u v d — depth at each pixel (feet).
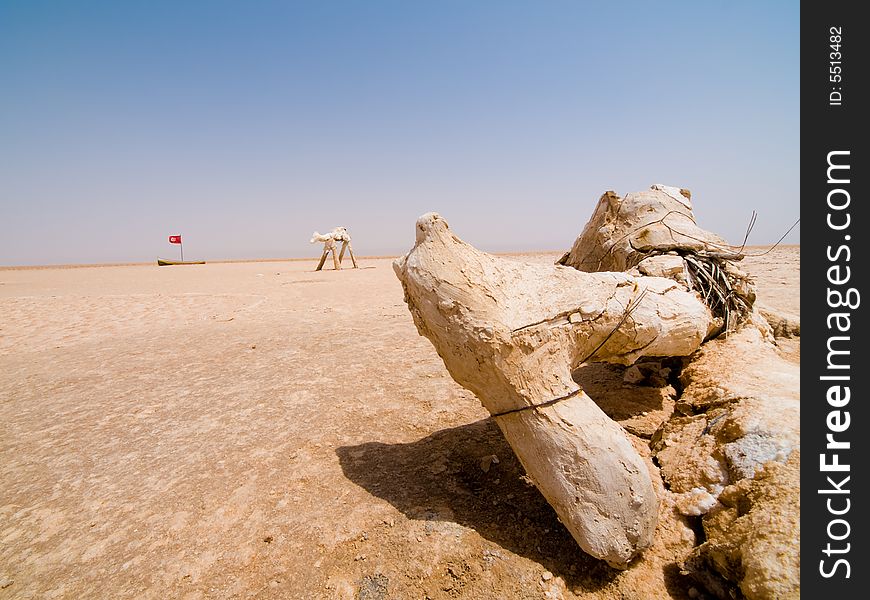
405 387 15.92
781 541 5.96
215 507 9.37
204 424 13.71
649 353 10.47
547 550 7.53
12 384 18.65
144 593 7.23
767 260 67.00
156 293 47.24
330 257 164.66
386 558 7.45
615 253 14.80
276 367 19.34
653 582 6.86
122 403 15.85
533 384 7.67
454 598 6.70
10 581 7.69
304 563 7.57
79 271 110.52
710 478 7.88
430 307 7.70
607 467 7.08
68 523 9.21
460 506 8.75
